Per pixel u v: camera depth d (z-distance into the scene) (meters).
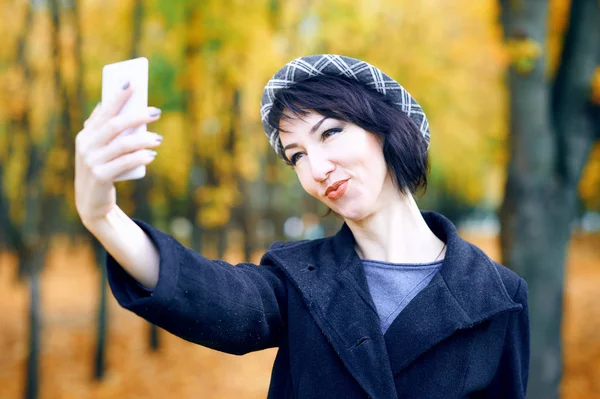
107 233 0.99
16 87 6.81
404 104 1.49
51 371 8.98
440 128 8.83
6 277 19.34
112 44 7.33
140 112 0.94
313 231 20.12
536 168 4.45
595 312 12.54
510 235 4.54
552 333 4.44
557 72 4.51
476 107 8.35
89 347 10.46
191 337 1.11
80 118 7.23
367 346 1.27
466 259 1.42
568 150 4.44
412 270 1.43
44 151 7.52
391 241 1.46
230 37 6.12
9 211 7.63
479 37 6.17
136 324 12.71
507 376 1.46
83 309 14.36
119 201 9.01
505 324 1.43
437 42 6.66
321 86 1.38
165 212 10.80
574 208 4.56
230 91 6.86
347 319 1.32
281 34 6.54
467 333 1.34
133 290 1.04
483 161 11.35
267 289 1.33
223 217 7.93
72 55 7.12
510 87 4.53
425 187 1.50
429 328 1.30
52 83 7.15
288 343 1.39
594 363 8.33
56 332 11.58
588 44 4.37
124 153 0.95
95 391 8.14
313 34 6.64
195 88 6.88
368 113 1.37
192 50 6.52
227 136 7.48
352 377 1.28
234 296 1.16
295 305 1.37
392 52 6.68
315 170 1.36
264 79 6.45
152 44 7.18
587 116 4.44
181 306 1.04
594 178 9.65
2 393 7.82
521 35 4.25
